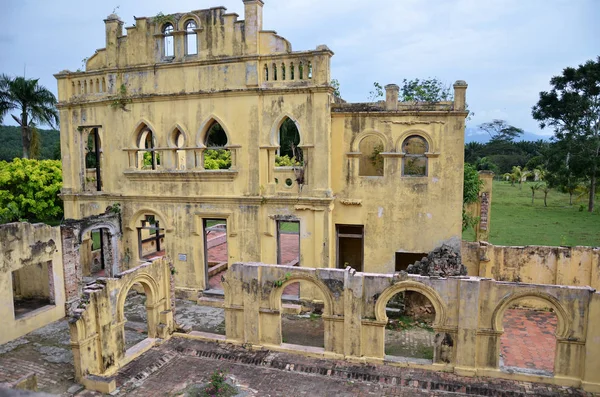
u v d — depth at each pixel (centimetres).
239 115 1822
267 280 1404
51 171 3105
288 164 3359
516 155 8394
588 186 4694
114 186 2050
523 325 1662
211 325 1662
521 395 1147
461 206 1755
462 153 1733
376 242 1839
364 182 1823
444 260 1639
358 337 1319
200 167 1916
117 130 2008
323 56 1694
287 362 1327
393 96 1764
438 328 1261
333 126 1825
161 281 1509
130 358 1349
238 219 1862
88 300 1227
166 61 1905
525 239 3033
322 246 1755
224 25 1806
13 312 1525
